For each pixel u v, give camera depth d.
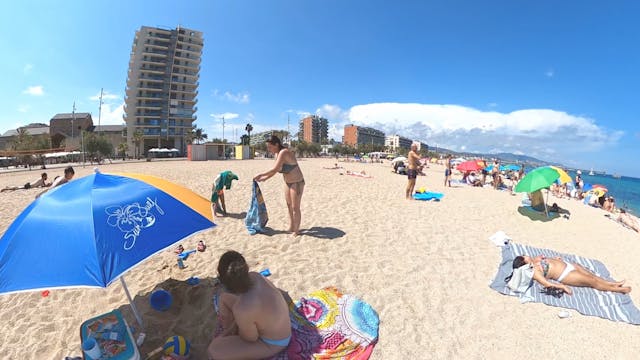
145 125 81.31
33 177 21.06
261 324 2.51
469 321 3.46
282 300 2.66
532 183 7.55
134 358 2.60
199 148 47.00
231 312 2.73
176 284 3.95
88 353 2.48
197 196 3.61
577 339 3.20
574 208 10.34
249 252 5.09
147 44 81.81
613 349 3.06
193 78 87.31
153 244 2.70
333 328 3.11
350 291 3.97
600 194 13.20
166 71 84.38
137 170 22.06
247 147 52.31
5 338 3.17
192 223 3.11
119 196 2.89
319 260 4.84
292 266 4.60
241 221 6.86
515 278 4.12
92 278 2.29
